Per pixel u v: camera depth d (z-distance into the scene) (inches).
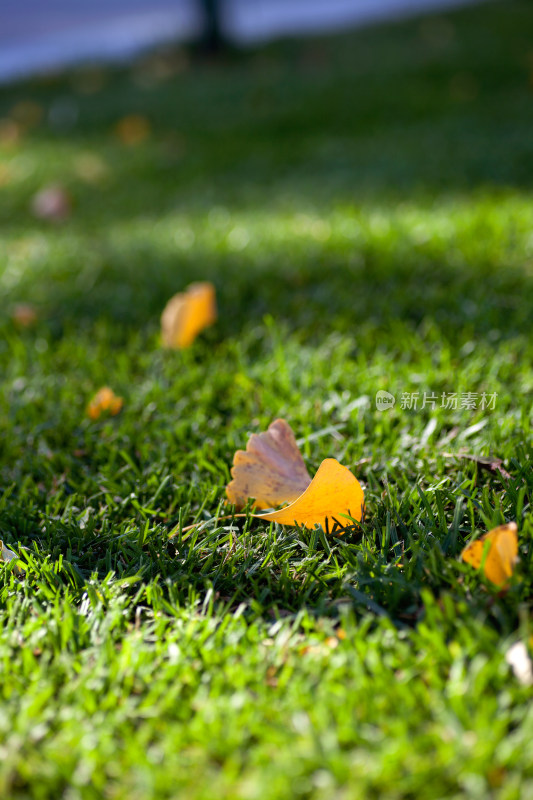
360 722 28.4
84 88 184.4
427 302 44.7
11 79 207.6
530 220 54.0
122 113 141.3
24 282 56.4
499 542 30.2
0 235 75.1
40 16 325.1
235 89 149.8
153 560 32.7
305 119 117.8
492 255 49.5
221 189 85.0
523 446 34.4
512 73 129.3
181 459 36.4
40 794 27.9
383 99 123.7
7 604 31.4
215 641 30.2
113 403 39.3
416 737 28.0
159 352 43.3
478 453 34.8
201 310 42.7
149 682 29.5
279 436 33.5
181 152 107.0
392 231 55.9
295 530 33.4
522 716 28.1
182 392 40.3
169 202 82.5
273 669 29.7
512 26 172.9
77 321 48.1
